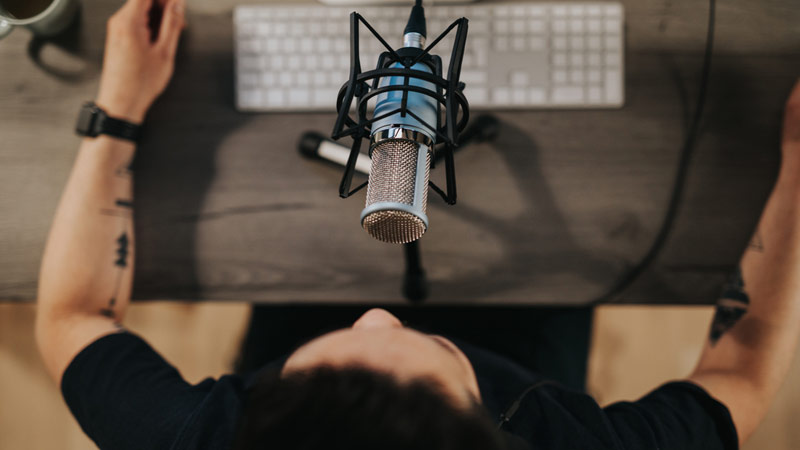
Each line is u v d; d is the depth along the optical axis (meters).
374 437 0.39
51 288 0.79
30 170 0.87
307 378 0.44
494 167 0.88
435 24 0.84
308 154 0.85
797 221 0.80
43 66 0.87
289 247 0.88
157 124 0.88
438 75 0.47
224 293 0.88
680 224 0.87
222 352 1.49
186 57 0.88
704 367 0.80
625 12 0.87
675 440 0.70
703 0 0.87
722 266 0.86
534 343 1.01
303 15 0.85
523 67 0.85
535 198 0.88
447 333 1.02
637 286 0.87
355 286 0.88
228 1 0.88
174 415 0.70
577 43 0.85
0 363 1.47
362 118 0.47
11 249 0.86
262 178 0.88
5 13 0.81
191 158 0.88
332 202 0.88
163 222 0.88
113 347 0.76
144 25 0.84
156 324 1.50
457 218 0.88
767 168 0.87
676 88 0.87
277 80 0.85
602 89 0.85
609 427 0.71
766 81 0.87
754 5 0.87
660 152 0.87
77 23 0.87
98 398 0.72
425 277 0.83
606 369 1.49
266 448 0.41
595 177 0.87
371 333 0.50
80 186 0.82
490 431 0.44
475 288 0.88
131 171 0.86
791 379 1.46
